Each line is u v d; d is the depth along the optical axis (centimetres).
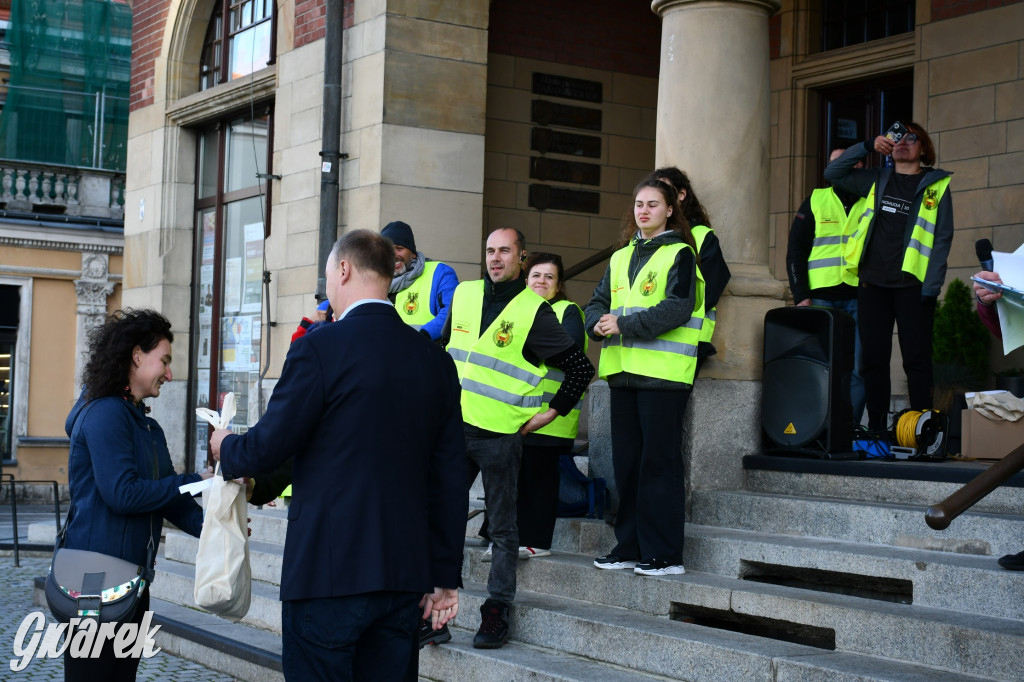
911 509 530
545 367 575
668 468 548
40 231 1891
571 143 1091
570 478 652
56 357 1922
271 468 357
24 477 1884
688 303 542
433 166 926
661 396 546
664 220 567
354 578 344
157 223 1271
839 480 582
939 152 940
